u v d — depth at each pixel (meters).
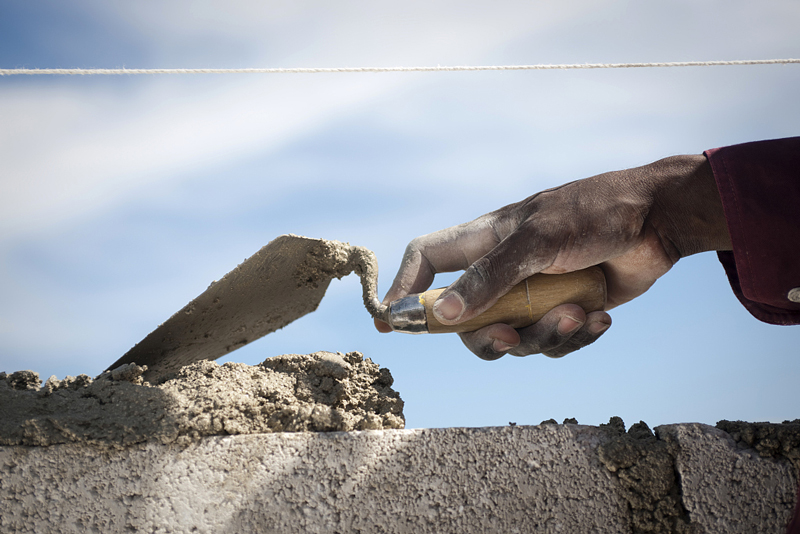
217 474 1.30
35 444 1.31
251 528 1.28
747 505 1.28
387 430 1.34
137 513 1.29
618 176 1.65
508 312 1.57
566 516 1.30
